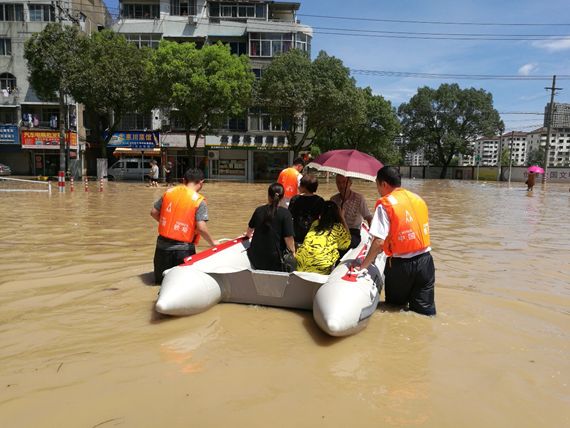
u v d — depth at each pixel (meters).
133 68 28.97
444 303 4.71
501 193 25.52
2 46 35.31
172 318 4.09
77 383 2.91
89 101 28.91
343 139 48.00
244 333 3.80
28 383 2.90
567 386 3.02
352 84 33.66
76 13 34.91
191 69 28.52
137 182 29.88
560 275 6.01
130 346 3.50
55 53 27.30
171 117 33.50
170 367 3.16
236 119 38.56
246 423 2.51
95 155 39.22
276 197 4.85
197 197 5.03
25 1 34.81
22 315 4.12
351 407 2.70
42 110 36.09
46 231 8.88
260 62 37.94
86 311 4.24
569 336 3.89
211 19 38.06
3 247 7.23
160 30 37.94
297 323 4.05
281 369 3.17
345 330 3.63
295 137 37.94
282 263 4.90
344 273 4.23
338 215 4.90
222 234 8.72
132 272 5.66
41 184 26.08
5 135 34.94
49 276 5.44
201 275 4.35
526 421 2.61
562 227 10.74
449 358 3.41
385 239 4.16
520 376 3.15
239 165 39.28
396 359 3.37
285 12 42.31
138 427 2.45
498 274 6.01
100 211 12.42
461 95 57.44
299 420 2.55
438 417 2.62
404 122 61.12
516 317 4.33
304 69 31.94
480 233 9.64
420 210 4.27
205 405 2.68
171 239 4.99
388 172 4.25
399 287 4.36
